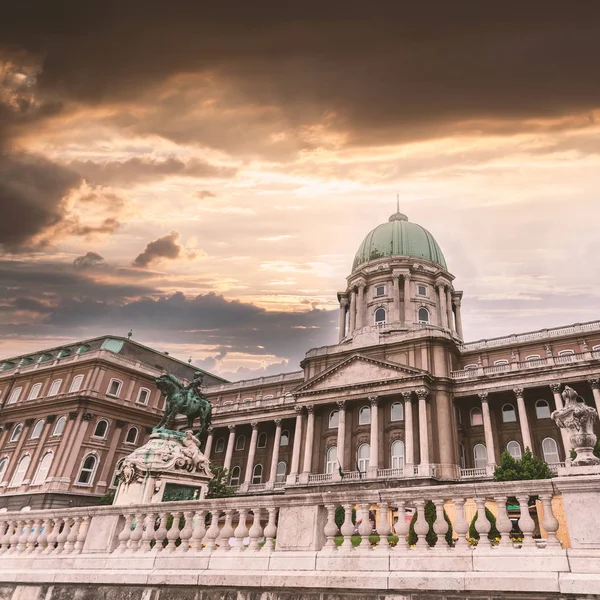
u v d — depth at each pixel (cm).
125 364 6738
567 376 4669
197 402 1867
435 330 5688
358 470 5047
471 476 4619
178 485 1595
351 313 7619
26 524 1310
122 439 6391
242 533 980
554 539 739
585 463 779
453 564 768
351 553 846
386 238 8119
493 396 5150
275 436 6238
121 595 980
